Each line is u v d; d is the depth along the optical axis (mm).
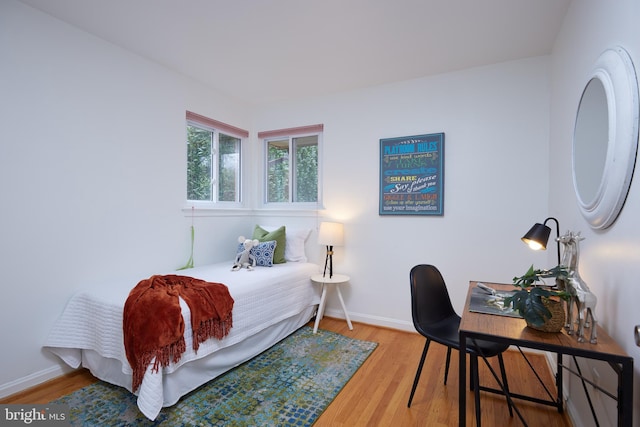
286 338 2789
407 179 2957
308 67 2756
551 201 2371
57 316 2098
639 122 1014
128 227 2510
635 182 1026
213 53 2539
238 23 2121
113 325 1872
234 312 2162
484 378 2131
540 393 1943
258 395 1908
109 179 2383
